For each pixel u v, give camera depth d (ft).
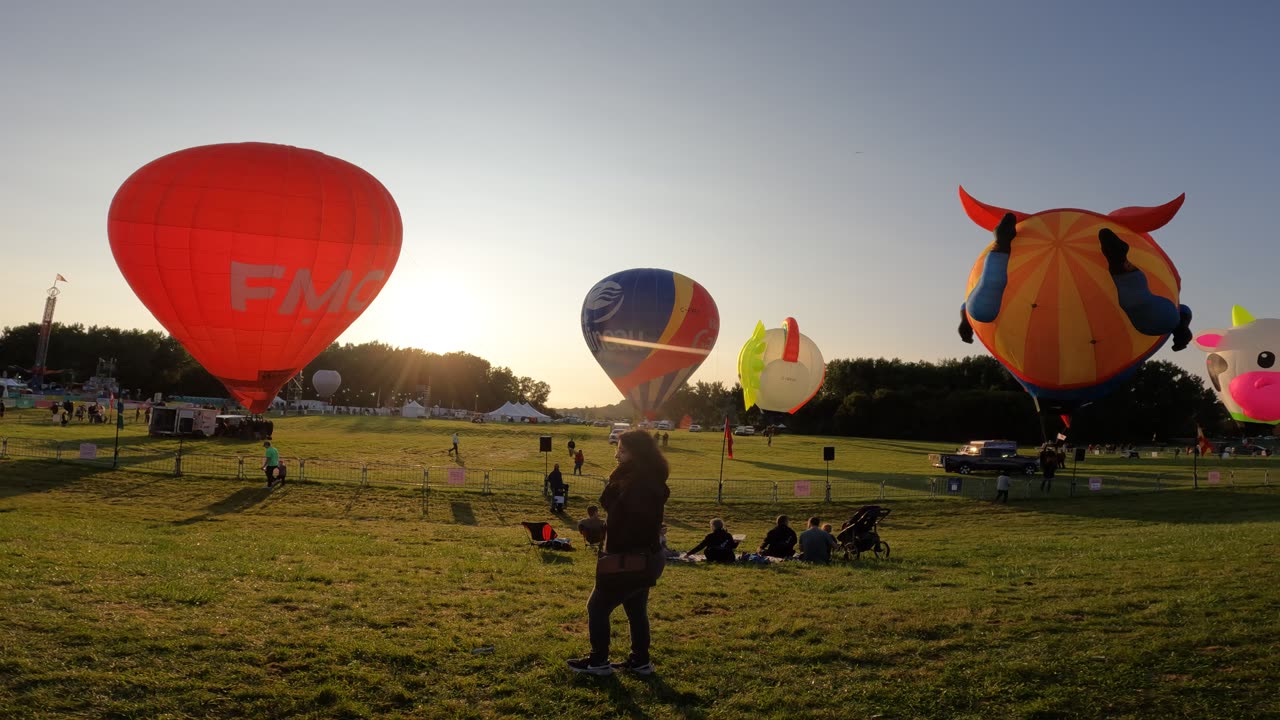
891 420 364.17
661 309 141.90
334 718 20.33
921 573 47.09
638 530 22.85
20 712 19.08
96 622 25.54
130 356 511.40
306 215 87.45
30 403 279.69
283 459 132.36
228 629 26.05
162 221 84.94
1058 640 27.32
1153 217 77.51
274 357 91.71
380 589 34.91
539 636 27.53
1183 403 356.38
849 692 22.90
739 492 121.29
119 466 113.29
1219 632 27.78
